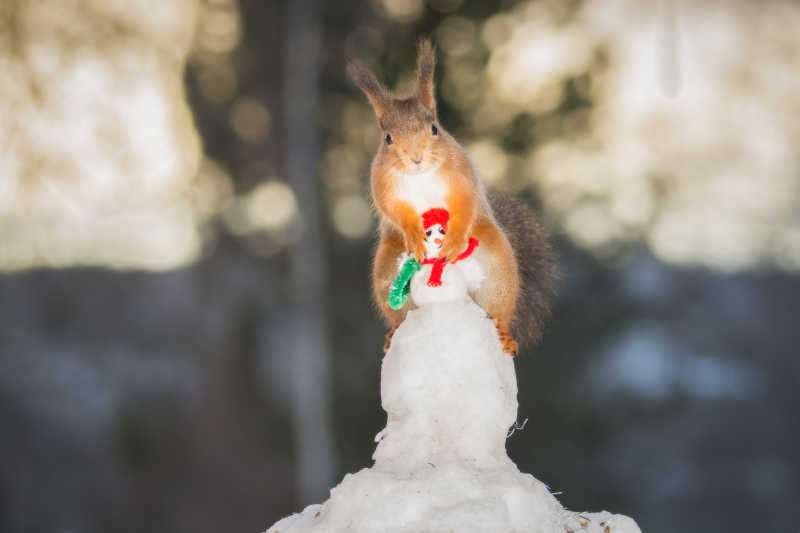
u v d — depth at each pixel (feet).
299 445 106.42
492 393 23.53
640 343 121.80
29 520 107.55
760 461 124.67
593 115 99.76
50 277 106.11
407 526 21.39
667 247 132.57
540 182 98.37
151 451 111.65
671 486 111.14
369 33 103.65
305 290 106.52
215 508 107.96
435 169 26.63
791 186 133.69
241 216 108.99
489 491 21.89
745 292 148.77
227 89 105.60
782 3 116.26
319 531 22.50
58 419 111.65
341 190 107.24
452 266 25.27
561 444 100.27
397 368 23.93
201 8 104.42
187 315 114.01
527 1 98.53
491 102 98.43
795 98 121.70
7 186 90.48
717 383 133.69
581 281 100.01
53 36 93.45
